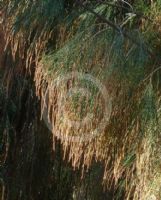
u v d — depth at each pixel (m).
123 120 2.55
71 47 2.59
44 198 3.81
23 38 2.72
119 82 2.53
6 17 2.70
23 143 3.75
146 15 2.69
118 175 2.63
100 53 2.54
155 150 2.46
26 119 3.69
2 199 3.74
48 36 2.71
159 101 2.54
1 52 3.01
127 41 2.53
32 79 3.38
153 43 2.60
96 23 2.65
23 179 3.79
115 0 2.73
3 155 3.81
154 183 2.44
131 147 2.55
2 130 3.77
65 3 2.70
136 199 2.54
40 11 2.59
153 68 2.56
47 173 3.73
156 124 2.47
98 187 3.33
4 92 3.54
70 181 3.63
